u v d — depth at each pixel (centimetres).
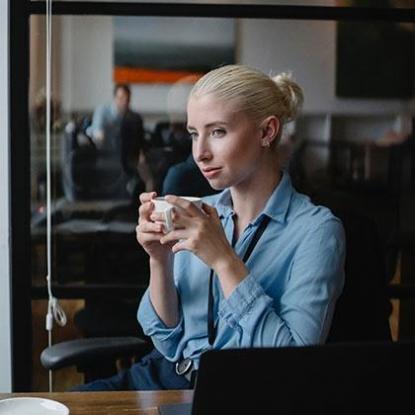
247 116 156
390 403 102
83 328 291
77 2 274
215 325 168
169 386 188
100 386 190
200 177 287
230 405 102
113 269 292
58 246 288
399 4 280
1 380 286
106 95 282
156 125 285
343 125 286
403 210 292
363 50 282
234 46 280
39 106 277
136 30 278
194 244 151
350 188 288
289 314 156
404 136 288
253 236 167
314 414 102
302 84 283
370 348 101
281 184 169
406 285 297
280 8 278
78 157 284
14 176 277
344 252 164
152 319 176
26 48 272
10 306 283
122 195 289
